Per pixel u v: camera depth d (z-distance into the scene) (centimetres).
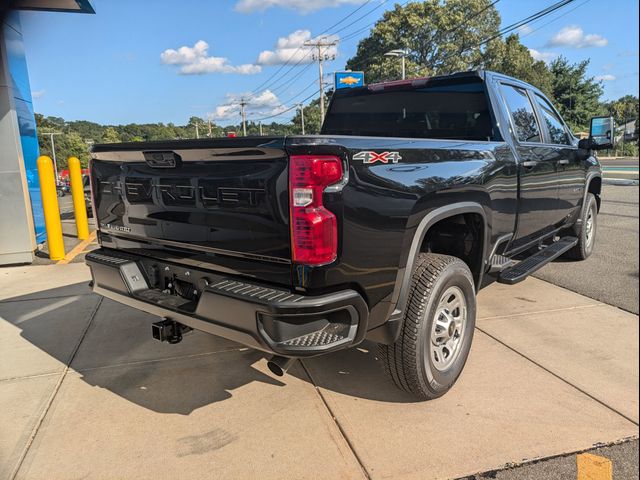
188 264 284
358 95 480
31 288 588
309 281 227
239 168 244
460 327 323
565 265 621
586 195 605
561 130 539
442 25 5078
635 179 1855
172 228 289
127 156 312
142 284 312
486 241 341
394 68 4916
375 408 306
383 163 251
